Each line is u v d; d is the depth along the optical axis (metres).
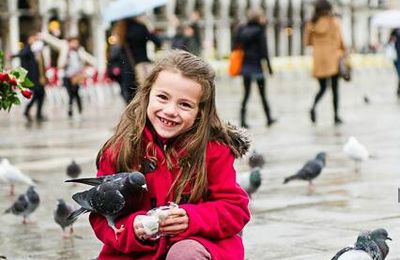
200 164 6.47
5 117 32.28
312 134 22.58
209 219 6.36
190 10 88.62
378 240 7.75
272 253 9.65
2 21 71.44
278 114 29.97
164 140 6.51
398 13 40.19
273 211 11.97
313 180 14.55
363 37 109.69
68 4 73.62
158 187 6.47
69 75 31.84
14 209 11.52
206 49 71.31
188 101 6.41
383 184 14.10
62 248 10.23
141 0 23.75
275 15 100.56
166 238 6.35
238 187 6.58
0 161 17.50
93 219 6.48
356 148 15.35
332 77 25.39
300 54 102.62
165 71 6.44
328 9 25.36
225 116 29.31
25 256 9.88
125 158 6.51
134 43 23.27
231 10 94.12
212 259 6.29
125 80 23.38
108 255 6.56
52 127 26.94
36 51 30.36
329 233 10.55
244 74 25.05
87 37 74.38
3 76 8.36
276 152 18.61
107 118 30.25
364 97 34.41
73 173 14.56
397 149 18.88
